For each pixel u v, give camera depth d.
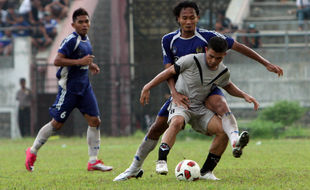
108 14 58.22
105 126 57.50
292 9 70.81
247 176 17.70
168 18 59.88
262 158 26.02
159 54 59.81
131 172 17.58
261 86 53.47
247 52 16.84
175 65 16.19
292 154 28.00
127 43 58.25
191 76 16.16
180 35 16.92
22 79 57.34
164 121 16.88
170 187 14.73
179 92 16.55
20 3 66.31
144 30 59.94
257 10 70.62
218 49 15.16
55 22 62.91
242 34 56.41
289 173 18.42
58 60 21.31
